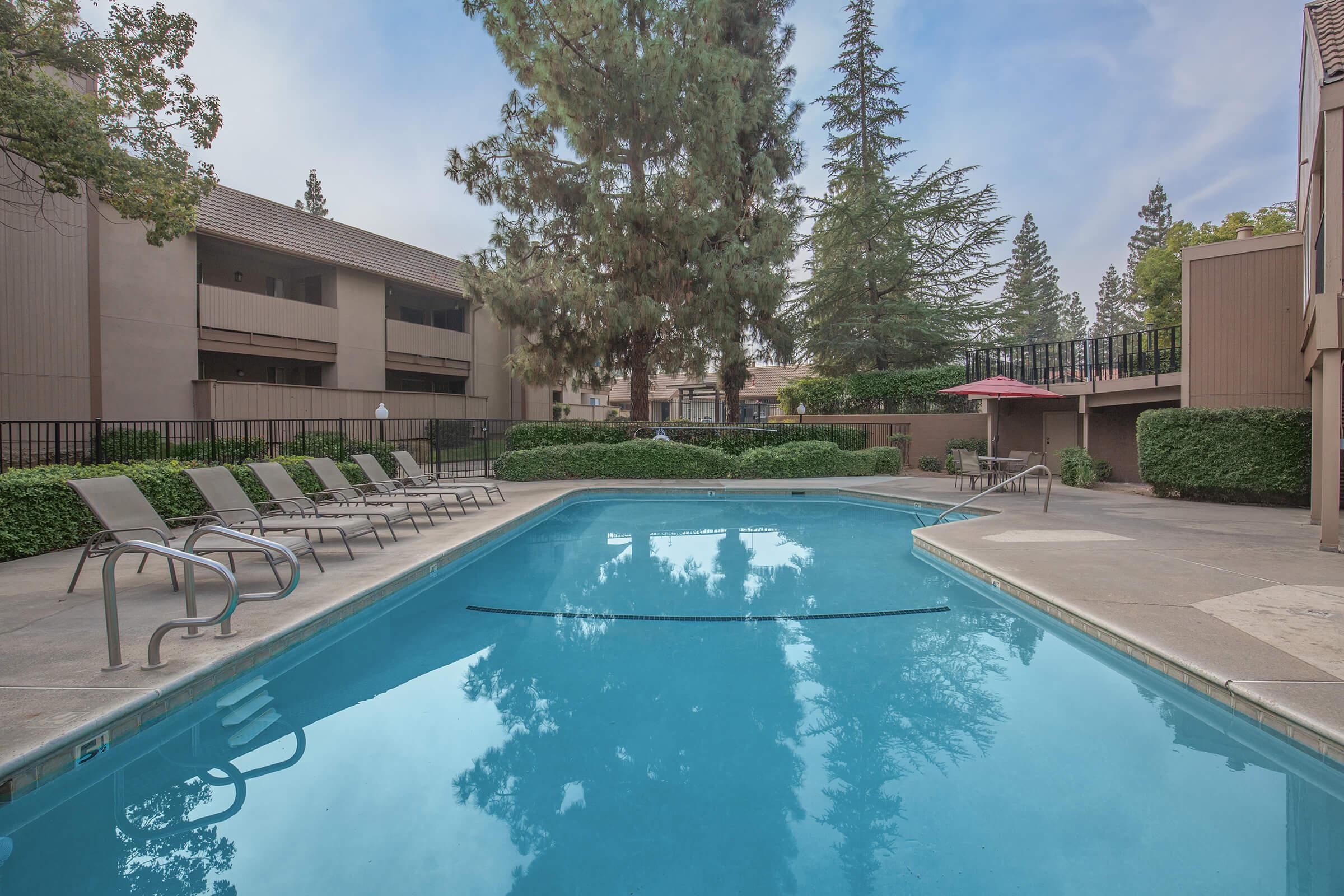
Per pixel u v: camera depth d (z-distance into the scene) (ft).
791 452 49.55
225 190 54.95
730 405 63.16
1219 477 34.37
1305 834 7.47
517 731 10.32
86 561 17.52
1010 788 8.57
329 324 60.29
